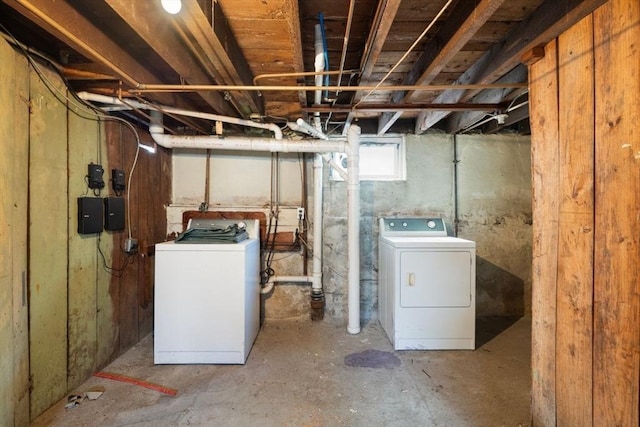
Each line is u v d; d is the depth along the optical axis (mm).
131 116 2473
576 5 1096
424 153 3268
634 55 923
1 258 1407
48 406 1740
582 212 1108
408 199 3256
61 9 1220
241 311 2273
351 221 2807
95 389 1943
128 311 2496
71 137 1907
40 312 1686
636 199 923
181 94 2375
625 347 958
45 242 1718
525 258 3295
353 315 2834
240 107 2434
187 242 2361
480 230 3285
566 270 1186
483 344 2611
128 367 2223
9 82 1457
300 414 1730
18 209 1529
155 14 1336
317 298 3121
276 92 2285
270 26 1492
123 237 2430
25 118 1576
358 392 1935
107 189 2240
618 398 980
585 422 1103
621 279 969
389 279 2680
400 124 3270
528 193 3301
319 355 2418
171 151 3182
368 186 3242
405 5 1397
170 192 3180
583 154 1103
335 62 1953
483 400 1856
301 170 3229
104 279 2217
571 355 1165
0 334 1406
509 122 2789
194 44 1564
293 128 2762
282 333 2852
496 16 1412
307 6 1412
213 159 3211
